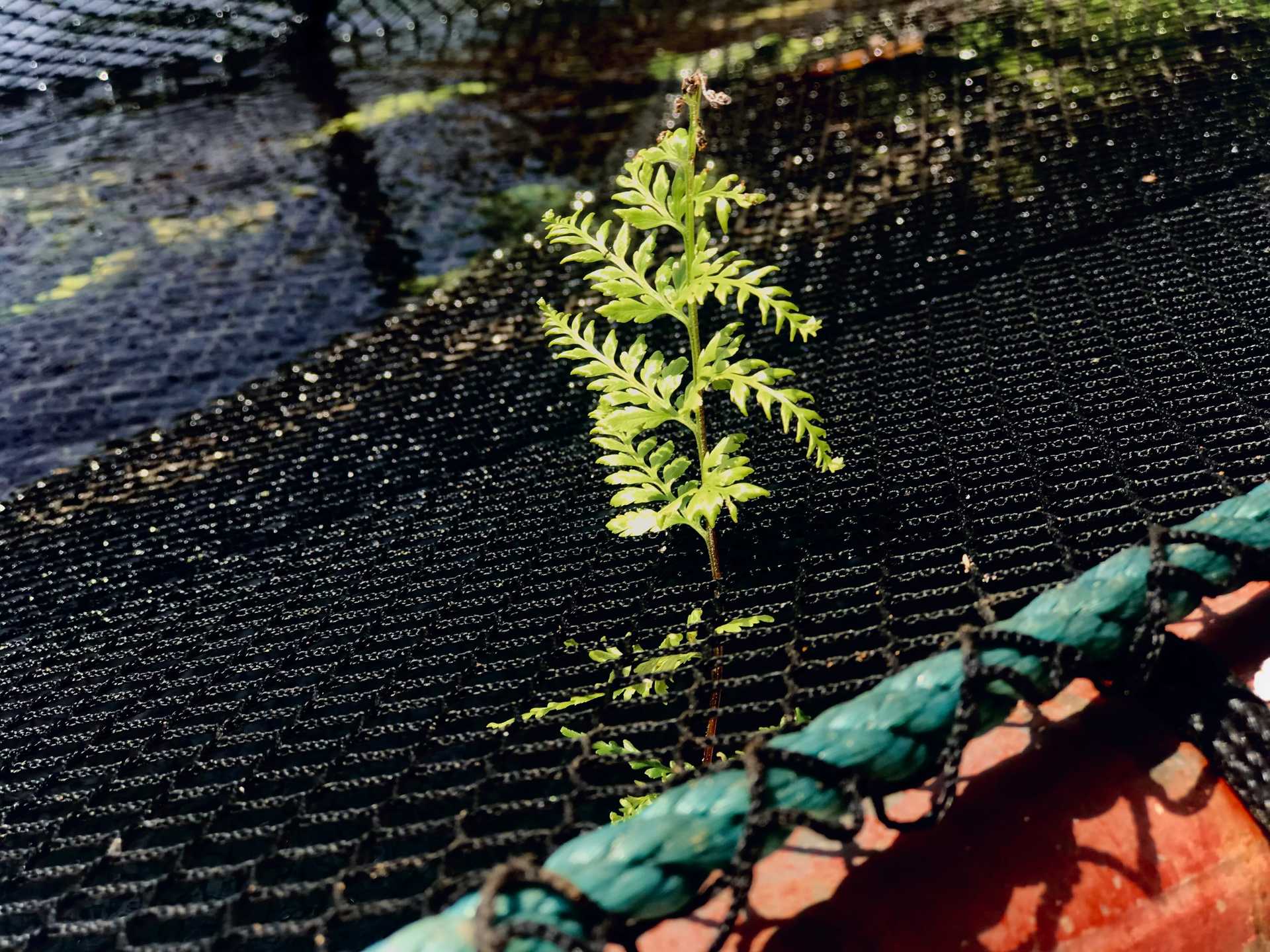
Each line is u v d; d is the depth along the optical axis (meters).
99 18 0.87
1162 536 0.16
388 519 0.30
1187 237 0.32
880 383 0.29
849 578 0.22
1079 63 0.50
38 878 0.19
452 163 0.64
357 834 0.23
